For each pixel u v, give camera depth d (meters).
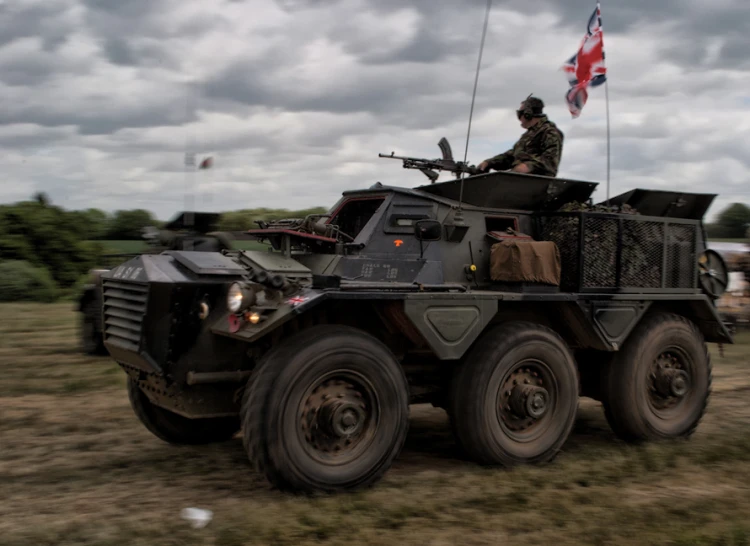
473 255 5.88
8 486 4.80
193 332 4.86
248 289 4.49
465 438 5.25
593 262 5.92
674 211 6.94
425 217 5.79
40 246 22.75
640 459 5.37
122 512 4.28
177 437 5.86
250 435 4.38
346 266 5.45
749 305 13.51
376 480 4.72
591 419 7.31
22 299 19.77
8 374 8.89
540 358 5.45
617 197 6.69
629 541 3.77
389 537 3.83
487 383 5.22
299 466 4.44
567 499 4.42
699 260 6.70
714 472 5.15
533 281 5.62
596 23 7.30
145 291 4.77
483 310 5.23
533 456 5.38
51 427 6.45
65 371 9.14
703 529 3.92
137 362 4.96
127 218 25.44
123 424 6.59
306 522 3.96
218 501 4.48
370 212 6.31
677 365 6.45
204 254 5.17
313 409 4.58
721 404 8.04
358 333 4.72
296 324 5.07
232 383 5.05
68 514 4.24
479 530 3.95
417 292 5.05
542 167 6.88
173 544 3.73
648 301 6.21
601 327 5.88
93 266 23.47
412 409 7.68
